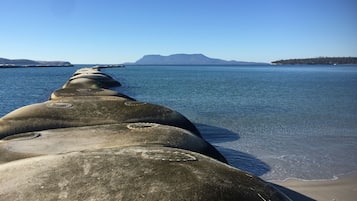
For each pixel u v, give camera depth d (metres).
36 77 59.22
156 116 10.55
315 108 21.17
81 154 4.77
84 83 26.48
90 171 4.26
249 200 4.09
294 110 20.11
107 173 4.20
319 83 46.25
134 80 52.38
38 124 9.51
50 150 6.73
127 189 3.92
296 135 13.34
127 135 7.43
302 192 7.72
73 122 9.73
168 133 7.62
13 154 6.64
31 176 4.19
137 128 7.90
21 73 78.62
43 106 10.53
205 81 50.66
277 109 20.42
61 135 7.59
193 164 4.57
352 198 7.45
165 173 4.23
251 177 4.66
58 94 16.94
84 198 3.81
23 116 9.80
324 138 12.93
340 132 14.05
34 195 3.87
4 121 9.56
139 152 4.89
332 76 69.19
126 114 10.38
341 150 11.24
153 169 4.31
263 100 24.88
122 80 52.25
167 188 3.96
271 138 12.77
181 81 50.31
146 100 24.25
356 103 23.84
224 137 12.84
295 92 31.98
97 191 3.90
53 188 3.96
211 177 4.27
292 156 10.45
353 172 9.11
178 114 11.11
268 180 8.42
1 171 4.40
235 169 4.80
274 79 57.69
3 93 29.62
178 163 4.53
